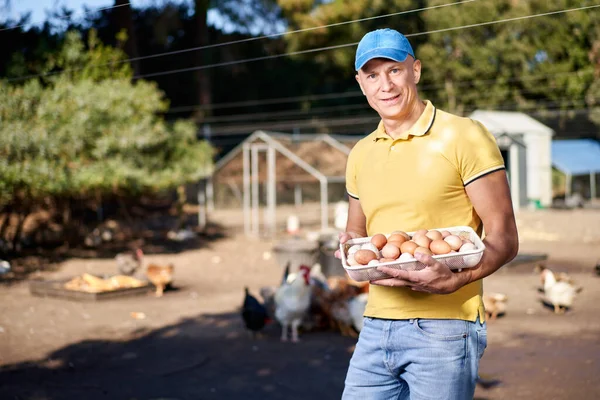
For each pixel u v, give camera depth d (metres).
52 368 7.17
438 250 2.39
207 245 20.39
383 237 2.58
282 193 35.88
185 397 6.11
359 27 31.78
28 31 20.30
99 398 6.09
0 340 8.45
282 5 28.86
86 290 11.48
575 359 7.20
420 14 37.34
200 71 31.80
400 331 2.61
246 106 37.44
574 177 41.34
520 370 6.81
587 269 14.73
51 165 15.11
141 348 8.12
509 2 36.41
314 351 7.95
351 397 2.75
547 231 22.72
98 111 16.72
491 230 2.50
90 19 28.44
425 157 2.61
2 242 17.06
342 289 9.33
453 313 2.57
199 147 20.02
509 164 31.77
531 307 10.56
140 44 32.94
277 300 8.55
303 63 38.03
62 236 20.19
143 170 17.20
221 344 8.34
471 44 37.84
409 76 2.64
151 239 21.47
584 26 33.12
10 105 15.28
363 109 38.59
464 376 2.56
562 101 35.56
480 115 31.78
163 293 12.42
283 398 6.07
